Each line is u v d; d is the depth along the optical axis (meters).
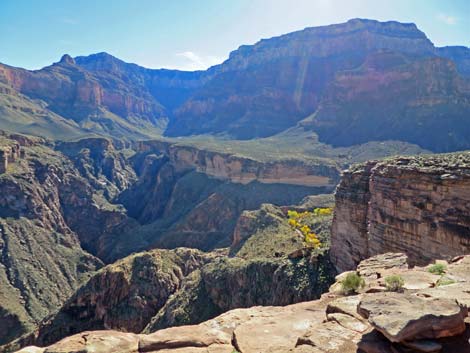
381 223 28.03
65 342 9.22
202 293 42.50
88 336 9.50
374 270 15.56
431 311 7.91
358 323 9.02
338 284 14.77
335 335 8.51
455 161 23.78
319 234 51.56
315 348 8.02
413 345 7.34
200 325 10.73
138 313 52.56
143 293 54.81
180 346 9.47
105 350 8.90
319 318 10.77
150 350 9.21
